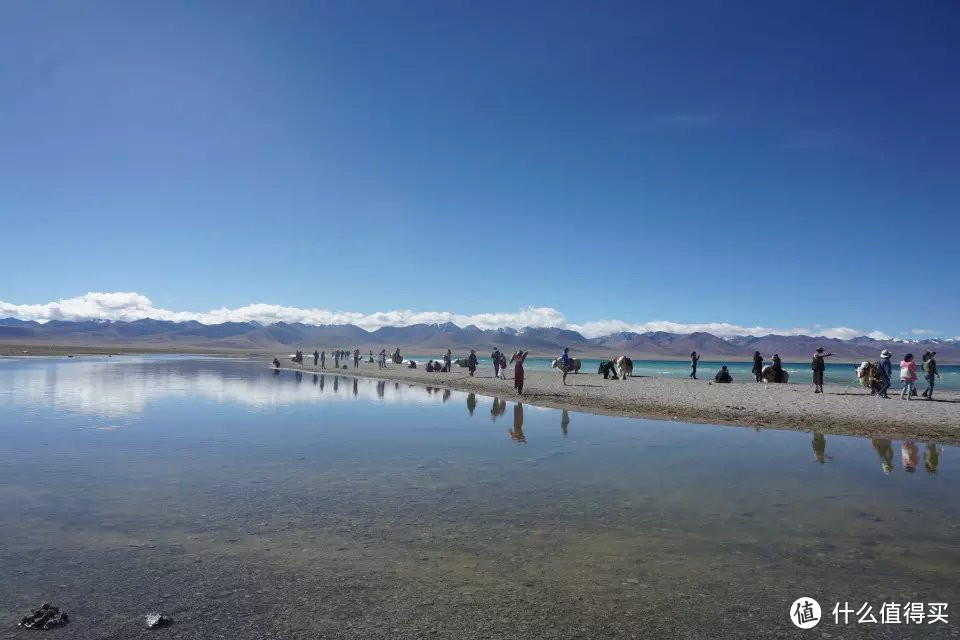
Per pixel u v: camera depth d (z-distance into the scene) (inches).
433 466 458.0
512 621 198.2
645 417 785.6
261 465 458.0
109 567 245.1
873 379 1099.3
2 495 361.1
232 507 337.1
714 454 514.9
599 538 285.4
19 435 601.0
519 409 890.7
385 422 730.8
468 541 280.2
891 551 269.4
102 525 302.5
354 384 1535.4
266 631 190.2
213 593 219.9
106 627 192.4
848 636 188.7
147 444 552.7
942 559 259.9
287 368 2620.6
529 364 5255.9
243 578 234.4
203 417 762.8
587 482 404.8
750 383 1501.0
